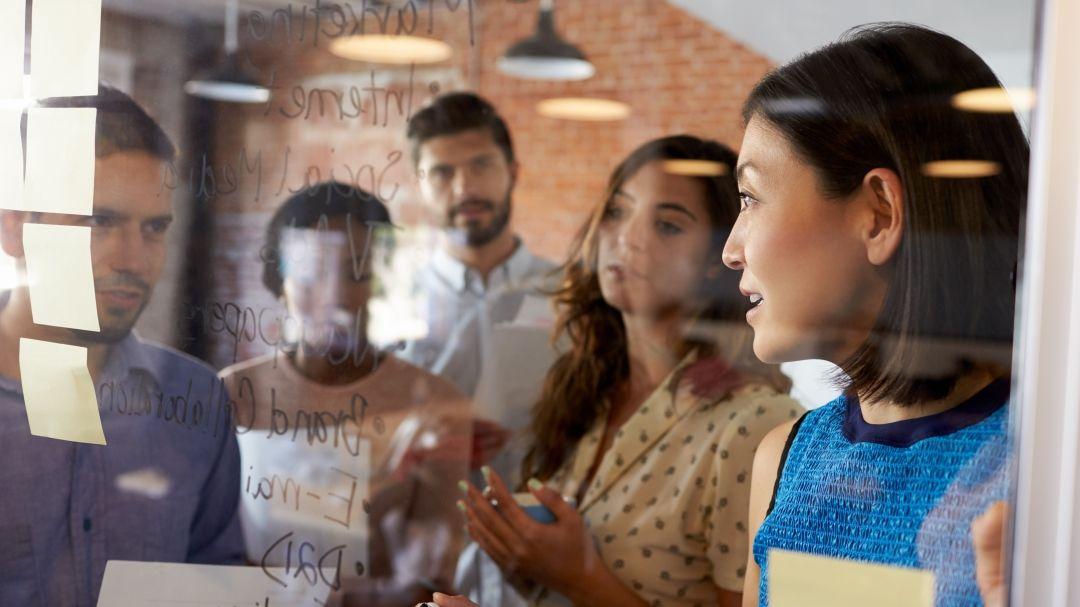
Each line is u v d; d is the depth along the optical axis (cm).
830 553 95
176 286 135
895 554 89
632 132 131
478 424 140
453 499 138
